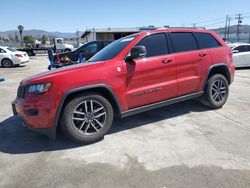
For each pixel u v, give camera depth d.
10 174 3.19
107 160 3.45
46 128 3.71
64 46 34.25
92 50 11.88
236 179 2.89
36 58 28.73
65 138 4.25
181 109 5.61
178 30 4.93
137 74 4.22
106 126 4.09
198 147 3.71
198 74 5.03
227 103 6.06
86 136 3.93
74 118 3.85
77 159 3.52
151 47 4.49
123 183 2.91
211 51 5.23
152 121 4.92
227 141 3.88
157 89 4.46
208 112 5.35
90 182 2.96
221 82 5.46
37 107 3.64
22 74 13.80
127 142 4.00
